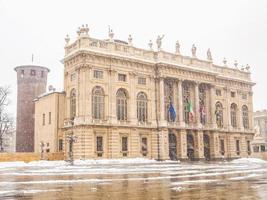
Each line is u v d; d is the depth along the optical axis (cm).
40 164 5491
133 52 7138
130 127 6850
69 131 6675
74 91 6788
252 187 1906
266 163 6169
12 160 6053
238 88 9281
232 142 8831
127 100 6975
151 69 7388
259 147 9494
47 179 2586
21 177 2814
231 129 8819
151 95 7331
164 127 7188
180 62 7725
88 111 6372
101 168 4253
